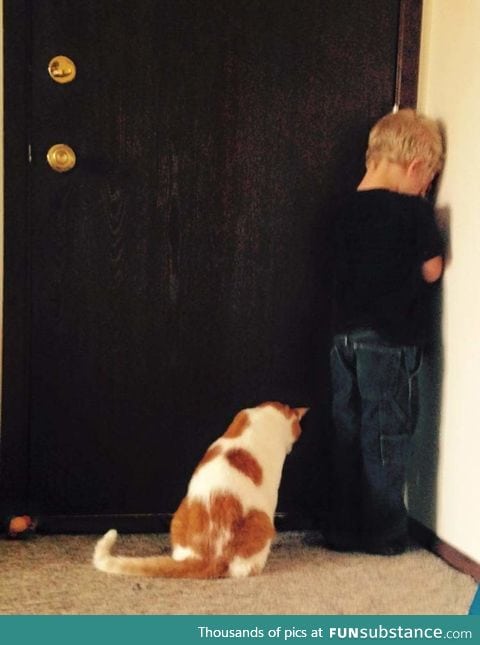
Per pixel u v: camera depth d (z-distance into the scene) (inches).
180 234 63.9
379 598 51.7
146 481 65.2
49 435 63.6
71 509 64.3
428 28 65.2
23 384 62.8
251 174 64.4
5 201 61.2
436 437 62.6
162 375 64.8
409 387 61.2
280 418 59.4
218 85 63.2
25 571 54.5
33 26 60.4
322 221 65.7
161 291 64.2
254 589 52.4
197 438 65.6
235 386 65.8
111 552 59.6
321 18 64.2
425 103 65.8
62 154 61.4
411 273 60.3
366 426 61.5
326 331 66.5
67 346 63.4
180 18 62.3
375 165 63.0
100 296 63.5
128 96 62.2
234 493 54.4
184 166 63.4
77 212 62.5
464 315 58.2
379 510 61.1
